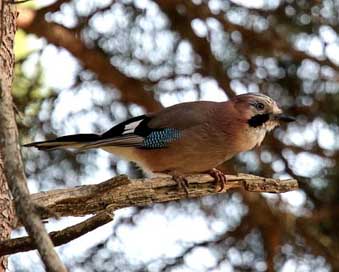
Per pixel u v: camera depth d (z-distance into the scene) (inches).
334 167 523.5
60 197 261.3
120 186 265.7
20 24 506.3
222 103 375.9
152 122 369.1
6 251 235.1
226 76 530.0
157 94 536.1
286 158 525.0
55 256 172.6
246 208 529.7
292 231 528.1
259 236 533.3
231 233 527.8
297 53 526.3
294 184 334.0
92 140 350.9
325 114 526.0
